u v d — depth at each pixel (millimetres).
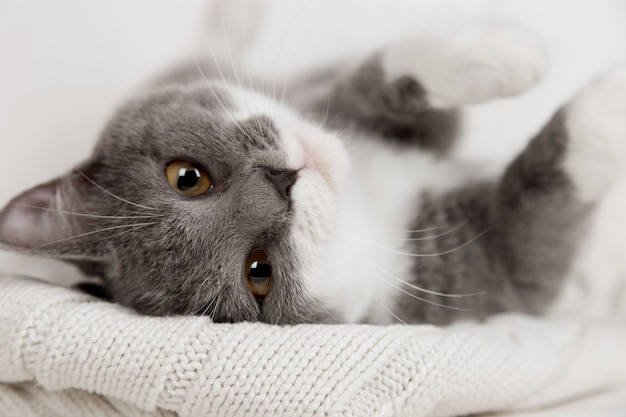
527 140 395
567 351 340
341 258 360
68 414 318
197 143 354
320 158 358
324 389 297
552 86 414
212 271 344
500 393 320
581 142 351
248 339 303
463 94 367
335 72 423
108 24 417
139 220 353
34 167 407
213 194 351
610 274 394
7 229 347
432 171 403
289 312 351
